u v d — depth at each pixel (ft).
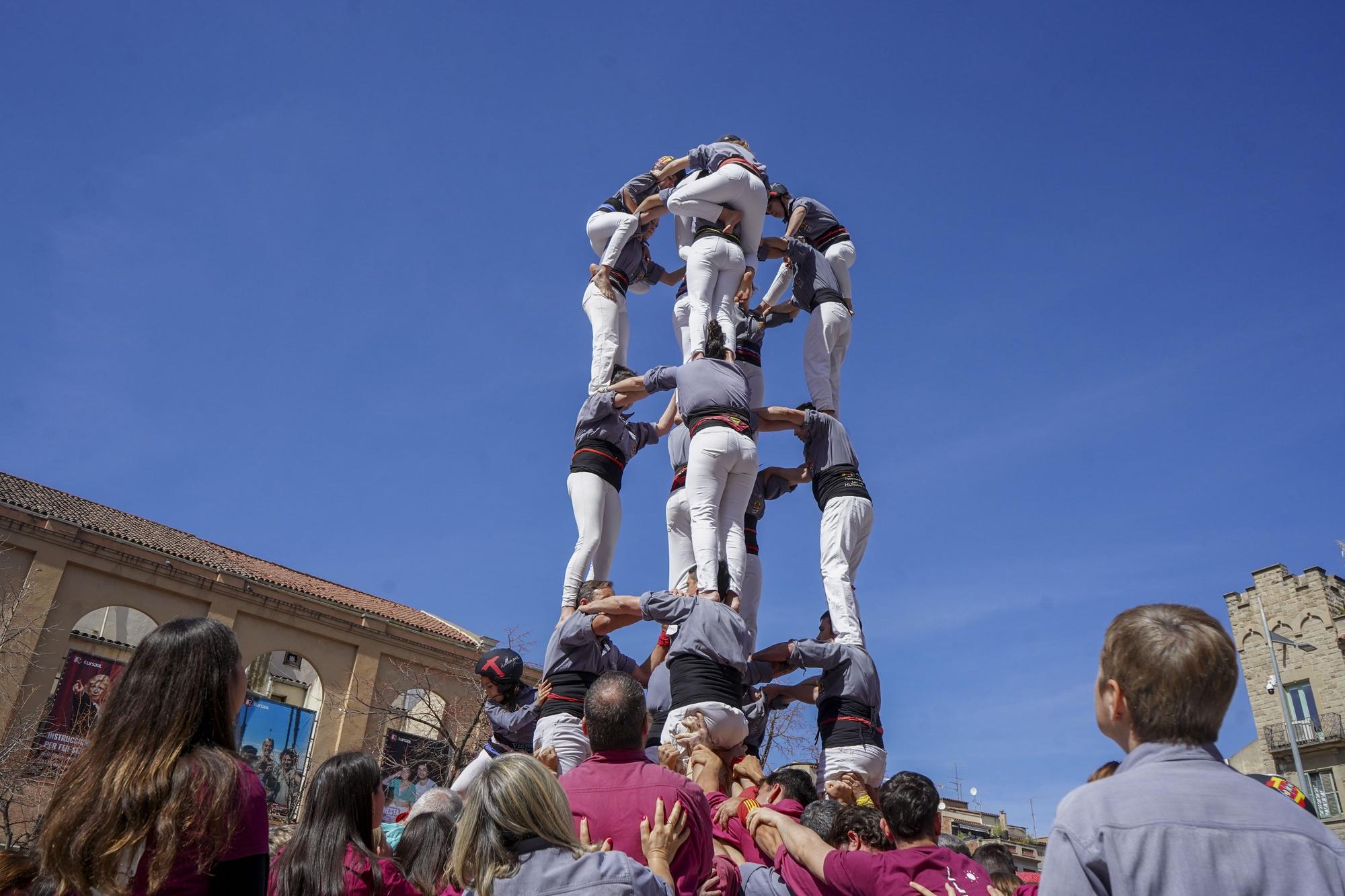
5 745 71.67
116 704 8.14
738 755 21.18
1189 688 7.59
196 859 7.54
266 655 98.63
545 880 9.58
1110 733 8.35
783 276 34.40
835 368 32.19
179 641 8.38
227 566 94.22
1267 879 6.87
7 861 10.23
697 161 31.04
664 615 21.91
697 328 28.37
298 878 12.16
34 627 77.05
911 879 12.11
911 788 14.06
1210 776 7.41
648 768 11.99
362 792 12.90
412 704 103.40
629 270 32.86
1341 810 101.96
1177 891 6.88
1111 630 8.27
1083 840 7.32
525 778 10.15
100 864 7.41
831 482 27.25
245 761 8.32
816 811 15.66
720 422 24.94
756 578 29.55
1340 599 110.93
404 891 12.67
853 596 26.08
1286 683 109.70
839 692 24.08
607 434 27.68
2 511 79.66
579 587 25.66
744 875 14.12
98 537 83.76
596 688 12.48
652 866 10.73
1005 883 16.38
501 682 24.20
